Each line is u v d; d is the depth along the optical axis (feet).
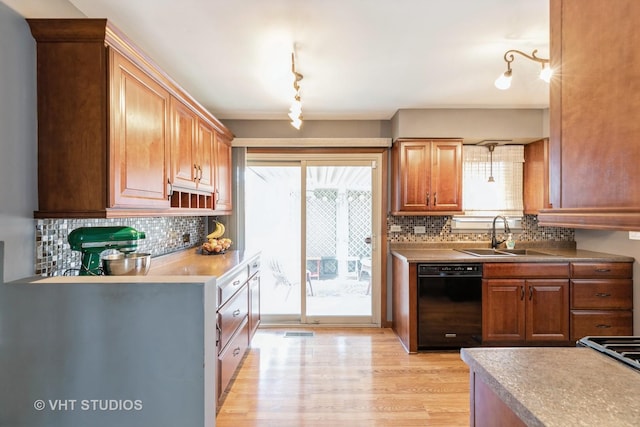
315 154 12.55
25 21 4.27
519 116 11.13
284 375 8.79
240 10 5.67
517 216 12.45
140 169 5.44
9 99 4.00
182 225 10.55
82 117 4.53
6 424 3.89
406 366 9.31
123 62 4.92
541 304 10.04
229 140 11.60
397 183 11.60
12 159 4.04
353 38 6.63
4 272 3.91
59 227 5.01
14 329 3.88
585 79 2.56
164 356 3.88
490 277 10.10
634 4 2.13
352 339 11.35
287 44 6.87
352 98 10.21
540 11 5.71
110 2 5.41
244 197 12.31
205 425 3.92
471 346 10.12
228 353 7.42
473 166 12.38
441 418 7.02
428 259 10.10
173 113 6.81
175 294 3.88
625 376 3.17
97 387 3.88
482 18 5.92
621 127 2.24
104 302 3.87
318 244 12.95
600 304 9.96
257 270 10.75
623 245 10.37
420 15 5.83
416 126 11.17
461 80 8.79
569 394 2.84
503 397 2.96
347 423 6.85
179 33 6.43
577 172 2.66
